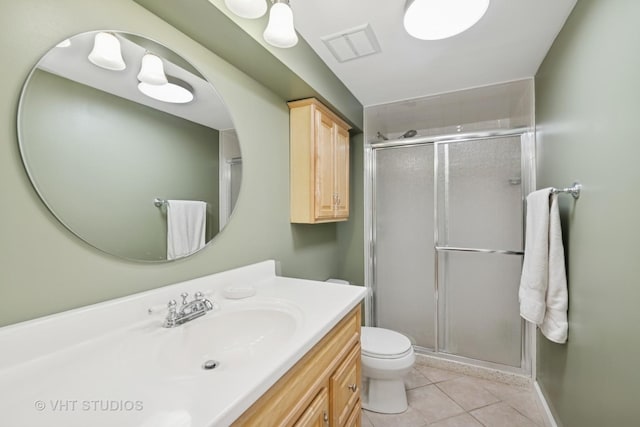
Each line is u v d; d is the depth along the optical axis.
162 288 1.00
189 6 0.97
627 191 0.87
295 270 1.90
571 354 1.30
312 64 1.62
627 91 0.87
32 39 0.71
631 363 0.85
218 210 1.28
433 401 1.83
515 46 1.61
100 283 0.85
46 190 0.74
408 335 2.43
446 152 2.31
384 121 2.54
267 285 1.37
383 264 2.54
